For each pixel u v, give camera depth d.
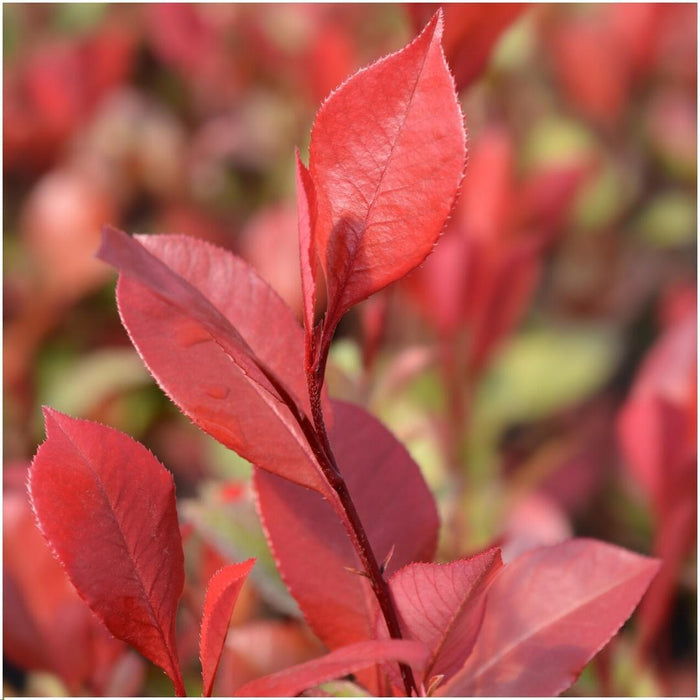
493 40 0.36
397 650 0.26
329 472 0.28
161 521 0.30
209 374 0.31
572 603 0.32
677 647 0.59
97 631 0.40
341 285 0.28
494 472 0.60
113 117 0.77
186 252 0.32
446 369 0.53
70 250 0.66
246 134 0.78
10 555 0.39
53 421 0.30
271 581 0.38
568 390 0.73
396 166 0.28
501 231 0.57
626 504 0.64
